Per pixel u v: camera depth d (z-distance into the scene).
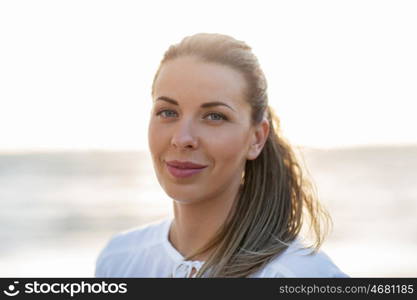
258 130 1.70
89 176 18.84
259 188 1.75
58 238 11.77
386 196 14.99
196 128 1.58
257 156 1.76
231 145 1.59
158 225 1.94
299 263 1.61
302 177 1.83
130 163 21.23
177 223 1.81
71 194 16.16
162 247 1.84
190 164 1.58
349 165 19.53
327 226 1.85
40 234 12.13
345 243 10.77
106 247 2.03
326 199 14.51
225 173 1.61
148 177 18.55
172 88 1.59
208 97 1.56
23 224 13.05
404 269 9.06
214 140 1.58
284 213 1.75
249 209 1.73
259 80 1.66
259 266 1.63
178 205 1.78
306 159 1.86
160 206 14.52
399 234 11.36
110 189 16.70
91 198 15.63
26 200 15.61
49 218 13.57
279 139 1.83
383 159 20.61
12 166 20.70
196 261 1.72
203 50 1.60
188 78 1.58
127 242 1.98
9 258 10.25
